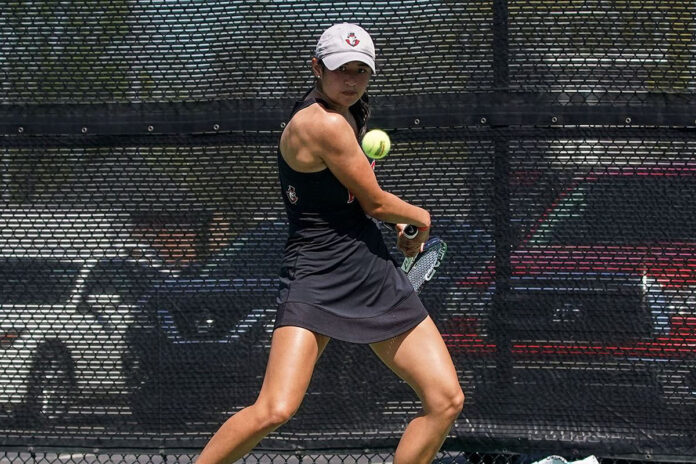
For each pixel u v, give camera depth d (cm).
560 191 1614
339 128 1247
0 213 1681
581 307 1617
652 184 1605
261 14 1642
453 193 1630
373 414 1658
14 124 1672
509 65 1609
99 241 1675
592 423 1617
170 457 1945
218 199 1662
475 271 1631
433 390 1320
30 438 1688
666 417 1608
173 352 1669
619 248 1609
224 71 1652
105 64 1662
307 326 1289
